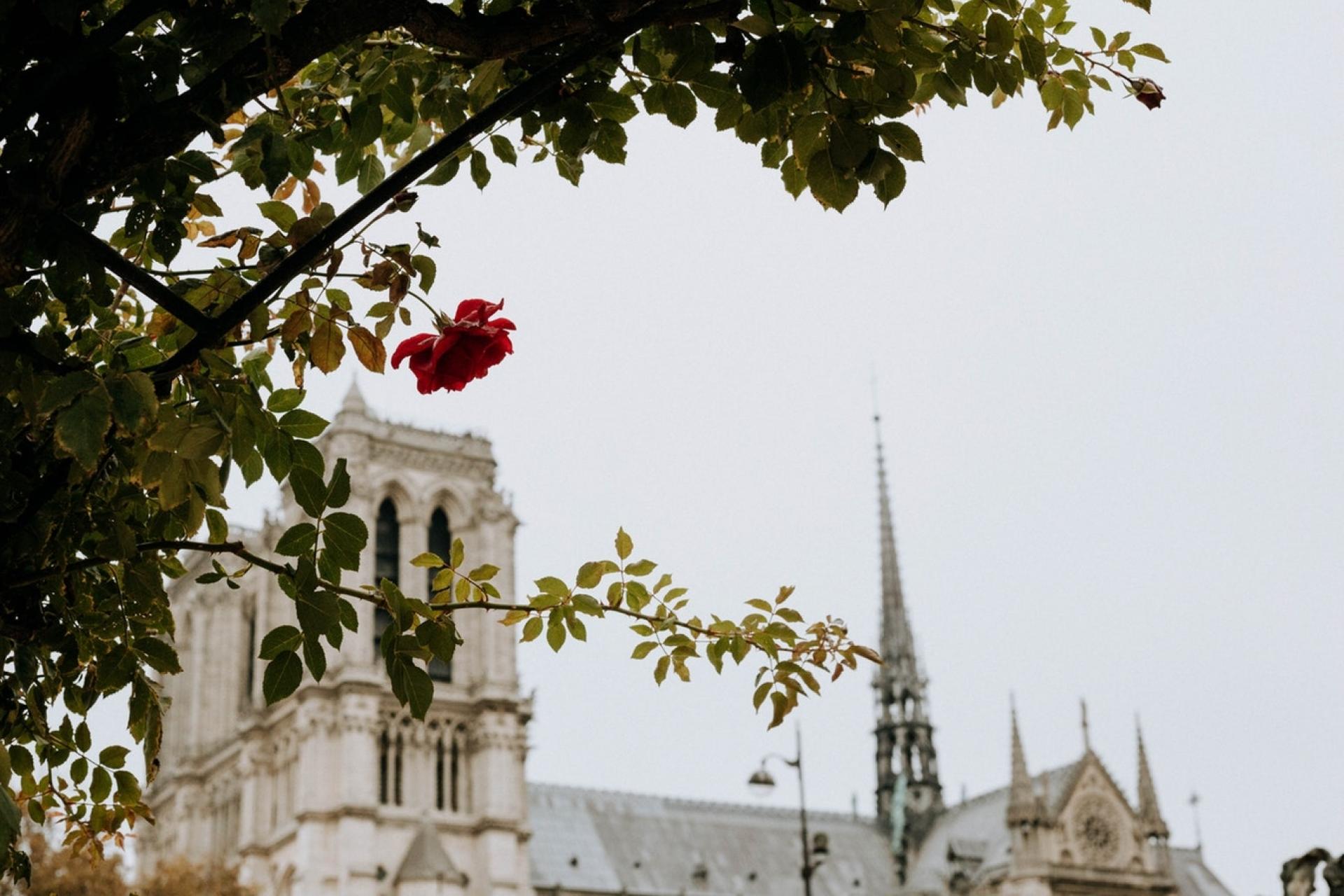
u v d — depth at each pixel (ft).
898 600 572.92
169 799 447.01
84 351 25.96
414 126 28.55
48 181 20.13
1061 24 27.40
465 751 406.00
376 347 25.62
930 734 554.46
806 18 24.27
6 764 20.34
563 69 22.56
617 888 471.62
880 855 538.47
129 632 25.59
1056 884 489.26
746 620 28.99
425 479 413.59
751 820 529.04
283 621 402.11
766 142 25.54
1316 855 89.45
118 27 21.03
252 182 26.96
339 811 378.53
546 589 28.22
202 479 21.06
